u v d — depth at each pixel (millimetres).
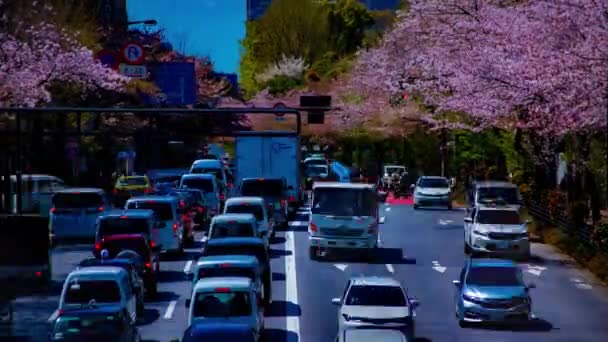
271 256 39844
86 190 41594
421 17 53969
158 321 27609
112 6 84000
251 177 51656
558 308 30781
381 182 71625
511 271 28703
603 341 26172
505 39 42250
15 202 49188
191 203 46031
